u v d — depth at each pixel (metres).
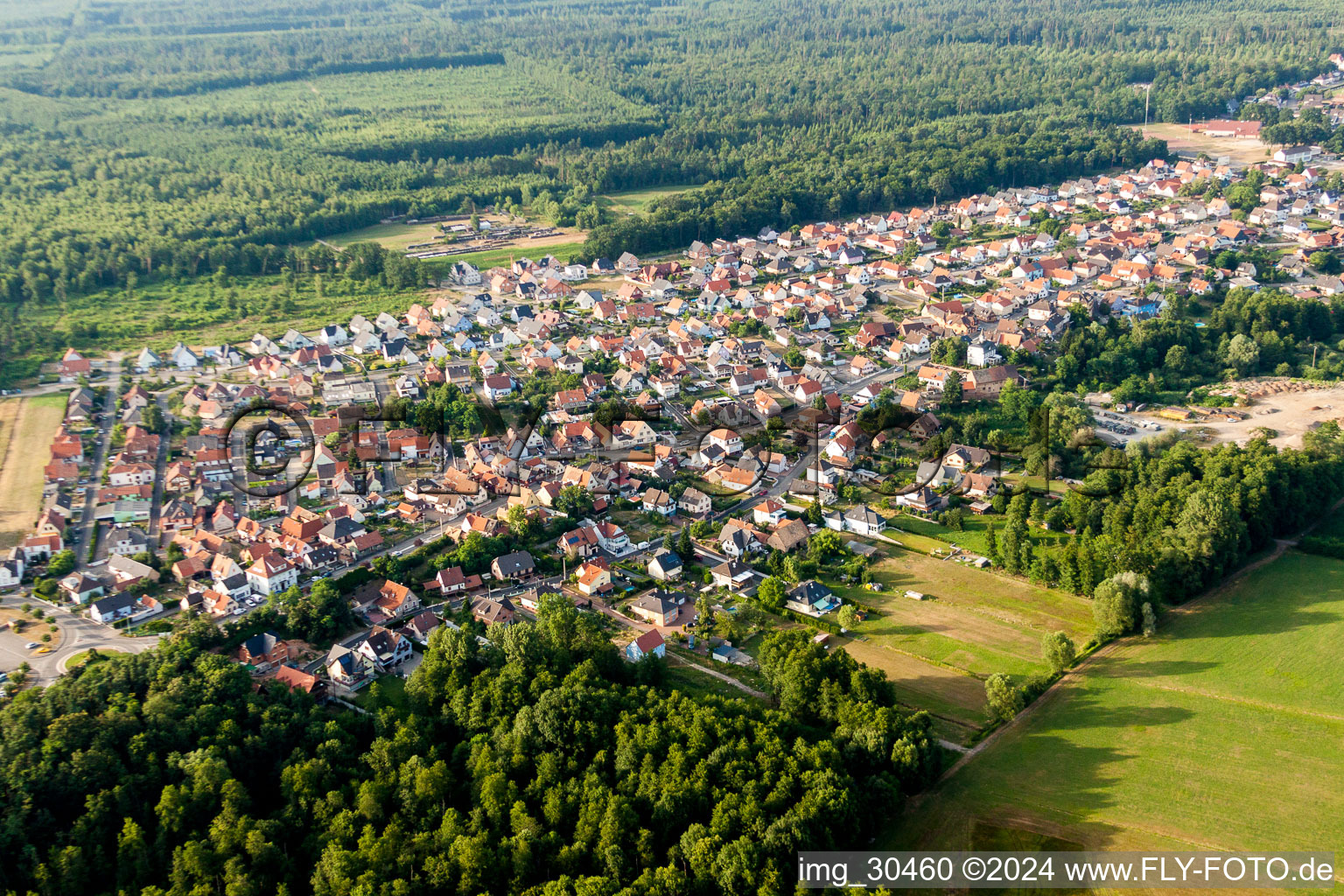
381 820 157.25
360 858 146.50
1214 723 178.12
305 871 152.62
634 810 152.75
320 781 162.88
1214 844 152.62
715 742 162.62
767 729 165.00
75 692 175.25
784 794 150.50
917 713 170.00
